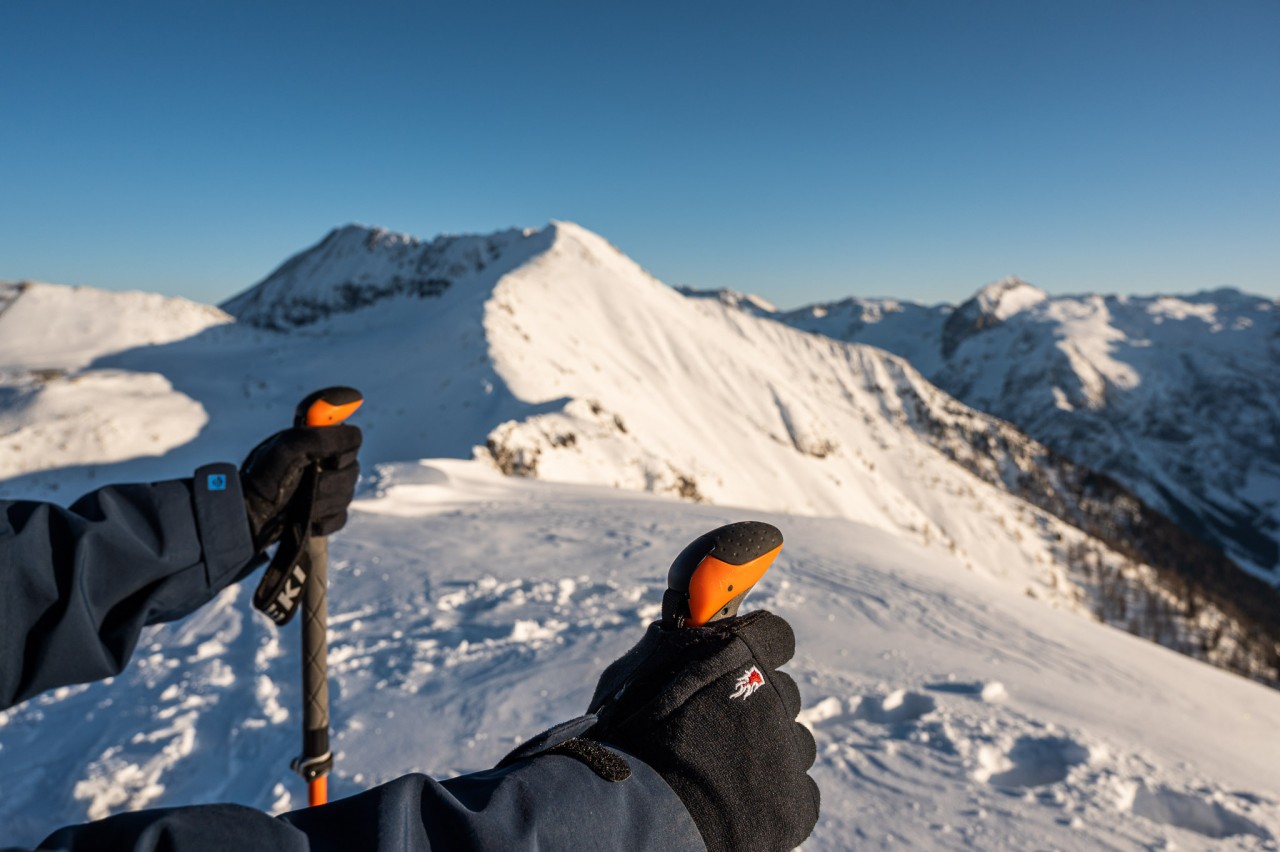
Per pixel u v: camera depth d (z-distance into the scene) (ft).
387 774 10.90
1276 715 19.83
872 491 338.75
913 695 15.05
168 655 16.26
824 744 12.27
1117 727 14.98
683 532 33.19
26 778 11.25
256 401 156.35
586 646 16.47
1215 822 11.20
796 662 16.71
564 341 254.68
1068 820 9.98
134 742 12.03
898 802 10.24
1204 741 15.55
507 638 17.21
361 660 15.90
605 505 45.37
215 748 12.08
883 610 22.93
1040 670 19.12
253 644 16.87
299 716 12.96
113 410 134.72
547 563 25.88
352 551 27.40
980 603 25.84
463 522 34.30
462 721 12.63
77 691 14.39
